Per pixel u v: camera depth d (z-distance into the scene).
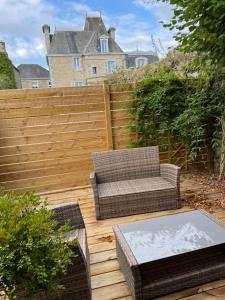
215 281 1.79
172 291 1.69
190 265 1.79
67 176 4.04
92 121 4.00
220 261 1.82
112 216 2.94
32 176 3.89
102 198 2.88
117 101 4.05
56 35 24.34
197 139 4.18
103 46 24.00
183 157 4.43
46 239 1.14
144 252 1.65
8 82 8.17
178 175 2.97
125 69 5.92
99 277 1.92
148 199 2.96
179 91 4.16
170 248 1.67
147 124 4.12
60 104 3.83
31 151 3.83
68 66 23.98
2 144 3.69
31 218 1.13
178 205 3.04
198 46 2.83
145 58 24.03
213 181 3.94
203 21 2.56
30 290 1.08
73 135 3.96
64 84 23.98
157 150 3.39
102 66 24.03
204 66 3.35
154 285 1.64
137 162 3.35
